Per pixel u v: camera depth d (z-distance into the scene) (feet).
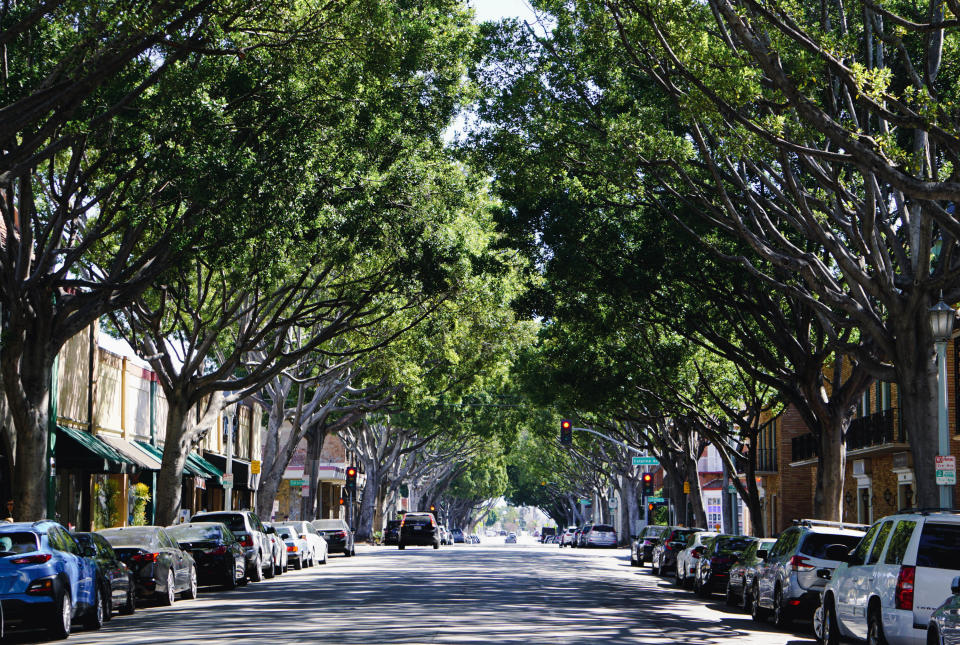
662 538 132.36
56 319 77.30
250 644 51.19
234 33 71.20
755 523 128.16
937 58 62.75
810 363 92.27
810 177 84.48
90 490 123.24
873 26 68.44
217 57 71.20
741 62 56.65
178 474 105.40
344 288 102.58
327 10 69.36
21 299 73.67
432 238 91.30
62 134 69.15
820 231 65.77
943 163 78.18
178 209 79.15
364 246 85.87
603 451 270.46
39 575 55.57
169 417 105.40
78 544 62.54
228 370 104.58
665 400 132.77
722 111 57.47
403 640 52.42
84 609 59.93
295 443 148.66
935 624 38.55
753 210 71.92
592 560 176.55
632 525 253.85
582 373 128.36
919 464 67.21
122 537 77.20
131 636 57.00
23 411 75.36
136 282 78.33
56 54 66.54
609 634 57.72
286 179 75.25
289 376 139.23
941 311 66.64
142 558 74.54
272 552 112.88
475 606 74.13
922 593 43.73
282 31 68.33
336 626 59.82
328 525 173.06
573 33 78.89
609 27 68.95
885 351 69.26
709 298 93.40
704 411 139.03
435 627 58.95
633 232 92.27
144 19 54.80
